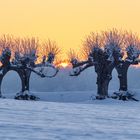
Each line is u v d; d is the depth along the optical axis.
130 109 33.25
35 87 151.25
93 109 29.98
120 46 92.25
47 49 103.50
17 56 96.44
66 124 18.64
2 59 92.94
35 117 20.78
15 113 22.12
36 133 15.03
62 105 33.44
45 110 25.55
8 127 16.20
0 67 94.00
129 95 87.94
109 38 95.25
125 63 89.00
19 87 149.88
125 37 94.12
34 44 102.12
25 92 92.19
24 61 93.00
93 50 91.56
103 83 86.69
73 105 35.00
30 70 94.00
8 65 93.38
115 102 80.50
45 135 14.66
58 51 102.44
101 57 87.19
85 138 14.55
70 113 24.45
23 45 101.56
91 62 89.88
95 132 16.28
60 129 16.56
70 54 99.50
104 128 17.92
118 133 16.42
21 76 93.25
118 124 20.03
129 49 89.94
